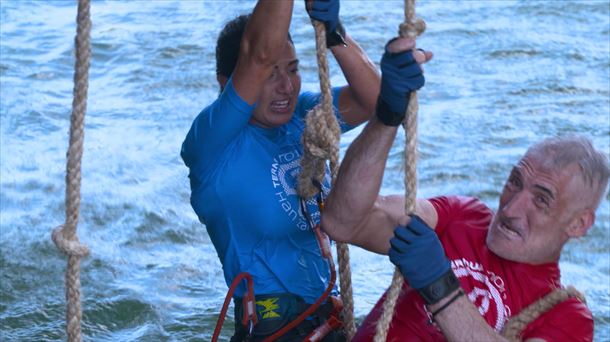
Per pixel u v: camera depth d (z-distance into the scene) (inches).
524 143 860.6
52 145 874.1
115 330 578.2
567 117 924.6
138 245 682.8
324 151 316.5
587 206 293.9
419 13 1299.2
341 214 296.8
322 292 355.9
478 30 1211.9
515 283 298.2
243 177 341.1
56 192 770.8
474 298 299.1
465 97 977.5
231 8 1344.7
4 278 627.5
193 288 625.6
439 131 880.3
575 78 1032.2
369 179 290.0
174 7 1352.1
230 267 350.6
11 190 771.4
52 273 638.5
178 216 725.9
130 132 895.1
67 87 1041.5
